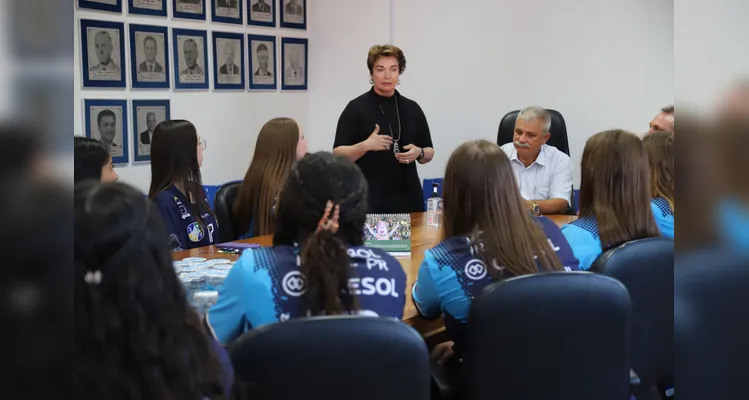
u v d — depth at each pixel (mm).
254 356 1268
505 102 4715
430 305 1792
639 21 4281
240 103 4684
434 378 1868
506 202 1745
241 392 1206
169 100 4199
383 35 4953
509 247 1723
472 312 1591
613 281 1610
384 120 3674
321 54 5160
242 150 4727
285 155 2834
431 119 4941
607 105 4449
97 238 931
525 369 1602
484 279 1718
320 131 5238
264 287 1446
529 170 3455
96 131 3787
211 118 4488
